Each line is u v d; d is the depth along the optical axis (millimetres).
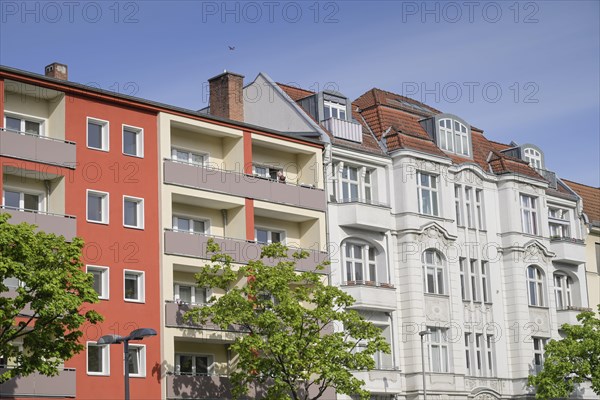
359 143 53938
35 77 41969
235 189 47719
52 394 39906
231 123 48375
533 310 59062
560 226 64125
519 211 59688
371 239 52406
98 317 35781
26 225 34625
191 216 47594
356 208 51281
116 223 43594
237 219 48062
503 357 57531
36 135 41594
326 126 53375
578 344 53781
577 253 62344
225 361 46969
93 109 43938
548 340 59469
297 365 41156
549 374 53750
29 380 39312
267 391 44125
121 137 44594
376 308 51094
